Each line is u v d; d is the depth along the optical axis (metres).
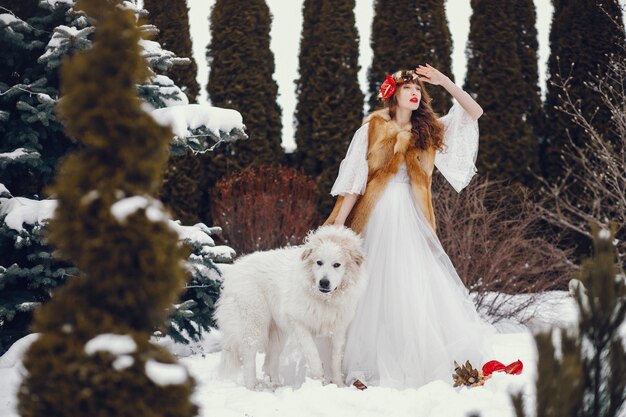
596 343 2.05
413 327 4.64
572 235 11.24
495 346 6.26
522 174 11.30
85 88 1.93
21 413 1.83
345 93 11.66
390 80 5.09
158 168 2.01
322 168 11.71
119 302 1.89
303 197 11.11
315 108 11.66
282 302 4.60
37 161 5.75
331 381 4.58
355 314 4.79
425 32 11.66
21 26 5.85
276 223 10.82
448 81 5.14
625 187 9.69
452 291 4.95
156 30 6.33
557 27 11.57
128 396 1.80
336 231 4.61
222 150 11.44
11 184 6.21
